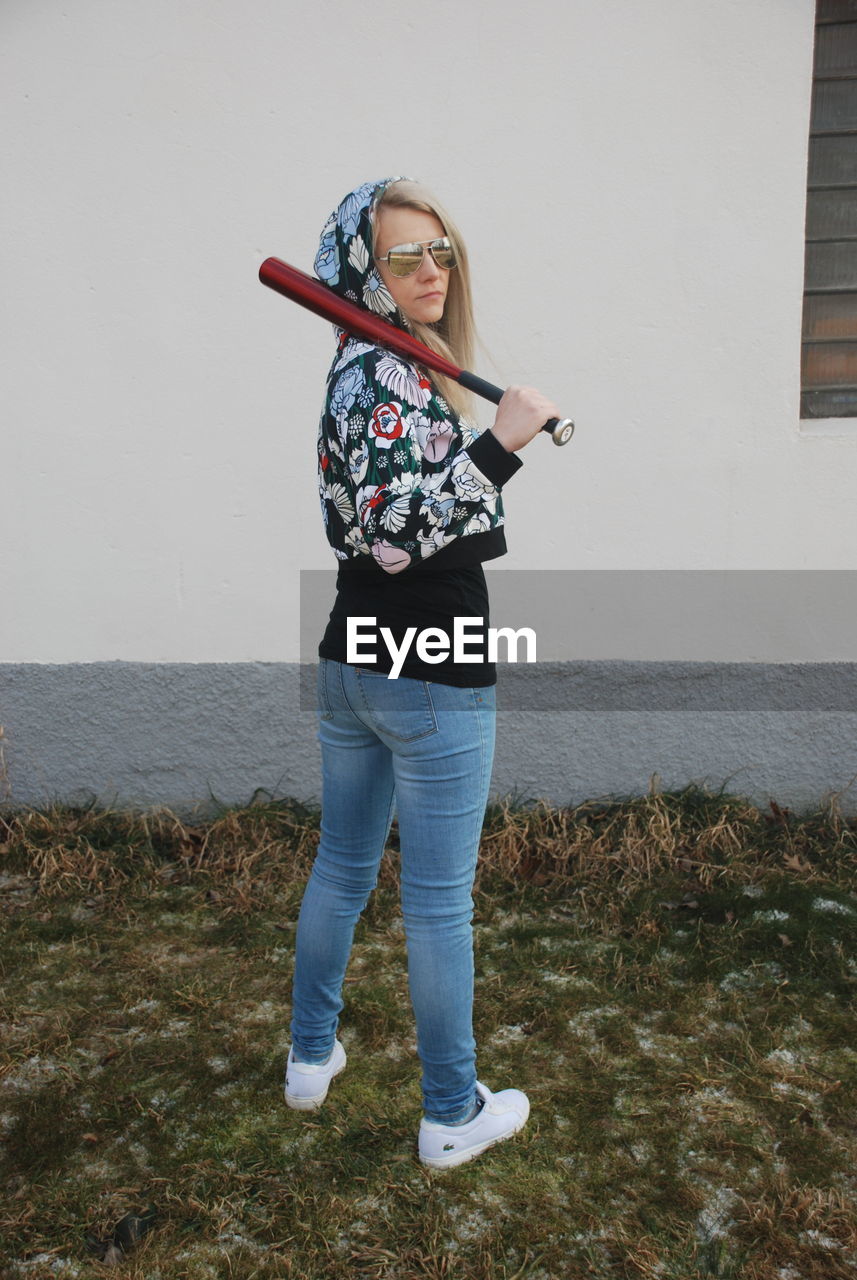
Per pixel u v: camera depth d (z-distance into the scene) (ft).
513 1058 7.84
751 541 10.89
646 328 10.49
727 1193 6.57
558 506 10.86
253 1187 6.59
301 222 10.41
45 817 11.34
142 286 10.53
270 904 10.11
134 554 11.09
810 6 9.77
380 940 9.49
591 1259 6.06
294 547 11.06
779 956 9.09
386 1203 6.48
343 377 5.77
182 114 10.19
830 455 10.68
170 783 11.57
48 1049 7.96
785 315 10.42
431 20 9.95
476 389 5.74
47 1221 6.30
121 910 10.01
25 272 10.50
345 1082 7.57
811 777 11.41
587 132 10.12
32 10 9.96
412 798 6.15
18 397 10.75
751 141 10.07
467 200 10.28
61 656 11.32
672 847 10.66
